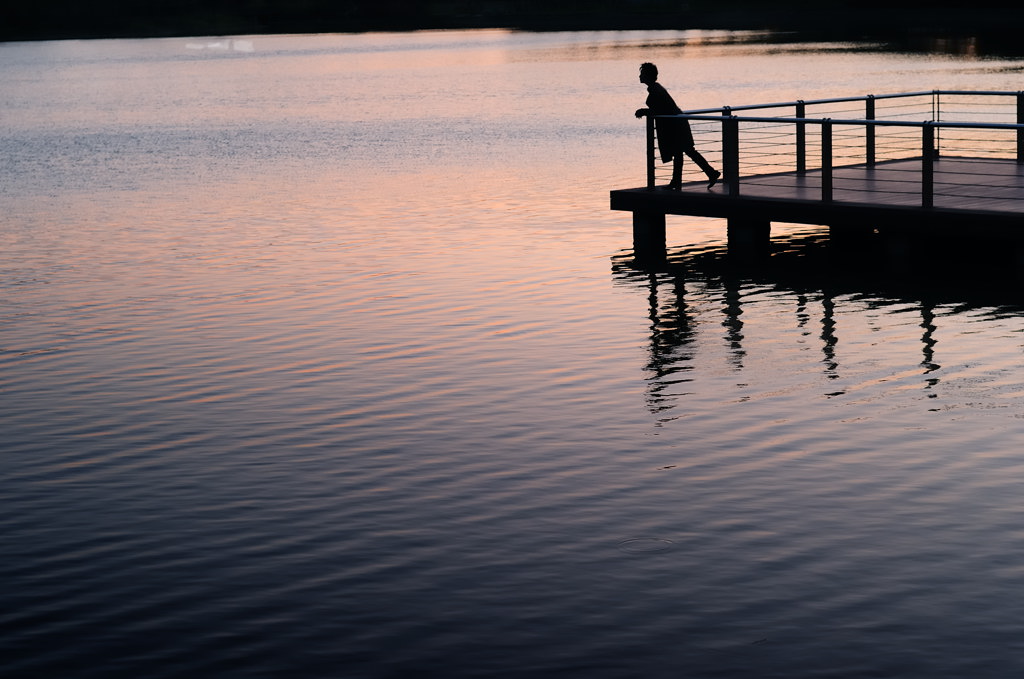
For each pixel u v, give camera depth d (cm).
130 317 1669
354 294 1764
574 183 2864
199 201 2806
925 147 1648
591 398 1251
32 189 3116
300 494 1019
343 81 7675
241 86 7506
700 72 7019
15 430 1205
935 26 11531
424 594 834
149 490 1038
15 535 950
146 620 808
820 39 10381
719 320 1554
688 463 1059
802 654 741
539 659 748
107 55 13312
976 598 798
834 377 1292
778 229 2183
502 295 1731
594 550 893
